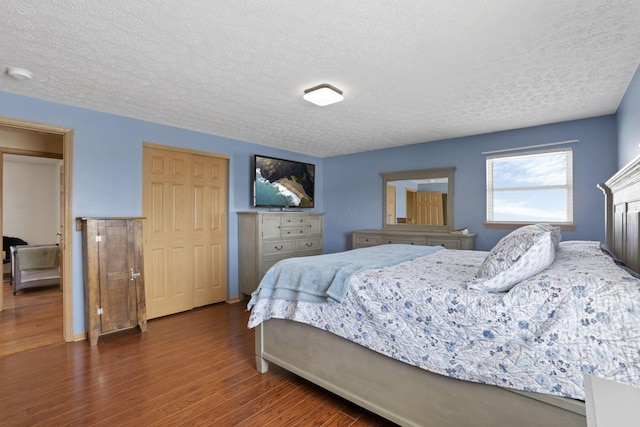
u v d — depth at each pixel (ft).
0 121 8.87
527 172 13.07
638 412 2.15
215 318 12.34
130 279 10.52
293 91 9.03
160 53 6.88
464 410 4.84
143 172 11.95
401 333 5.41
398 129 13.15
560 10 5.40
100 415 6.28
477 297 4.81
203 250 13.89
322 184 19.79
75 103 9.95
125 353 9.13
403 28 5.94
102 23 5.77
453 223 14.71
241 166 15.26
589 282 4.16
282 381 7.64
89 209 10.43
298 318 6.95
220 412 6.41
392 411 5.66
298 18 5.63
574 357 3.91
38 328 11.14
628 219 5.65
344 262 7.50
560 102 9.98
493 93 9.22
